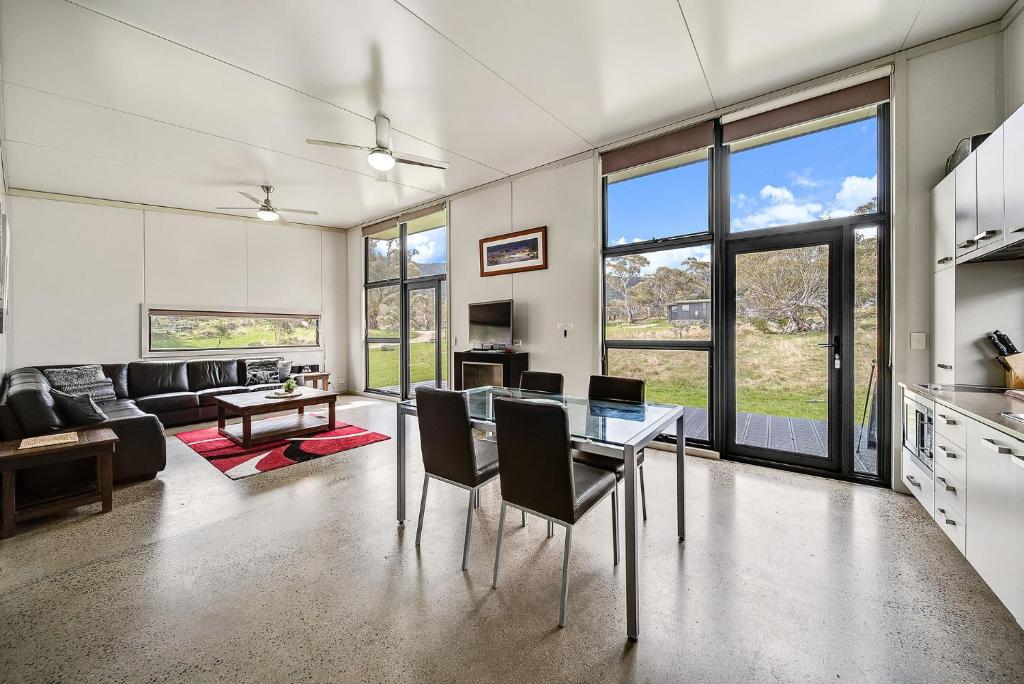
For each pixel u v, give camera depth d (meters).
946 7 2.44
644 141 3.95
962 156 2.41
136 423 3.20
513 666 1.46
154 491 3.06
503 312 4.92
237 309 6.57
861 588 1.87
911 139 2.81
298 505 2.83
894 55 2.85
